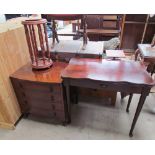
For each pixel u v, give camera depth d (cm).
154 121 178
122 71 137
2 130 172
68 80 135
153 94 224
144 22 345
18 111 180
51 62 173
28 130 171
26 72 163
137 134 163
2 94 151
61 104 157
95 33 354
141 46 212
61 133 166
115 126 173
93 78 127
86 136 162
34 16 204
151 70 227
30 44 156
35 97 162
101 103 209
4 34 145
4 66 149
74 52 179
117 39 283
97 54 174
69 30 428
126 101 213
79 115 190
